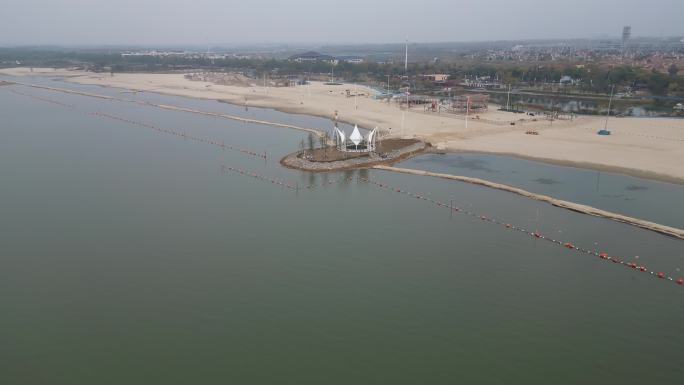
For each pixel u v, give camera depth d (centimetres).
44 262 7656
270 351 5597
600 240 8388
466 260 7719
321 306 6450
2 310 6388
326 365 5366
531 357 5494
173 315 6281
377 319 6172
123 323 6128
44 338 5850
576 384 5081
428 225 9125
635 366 5347
